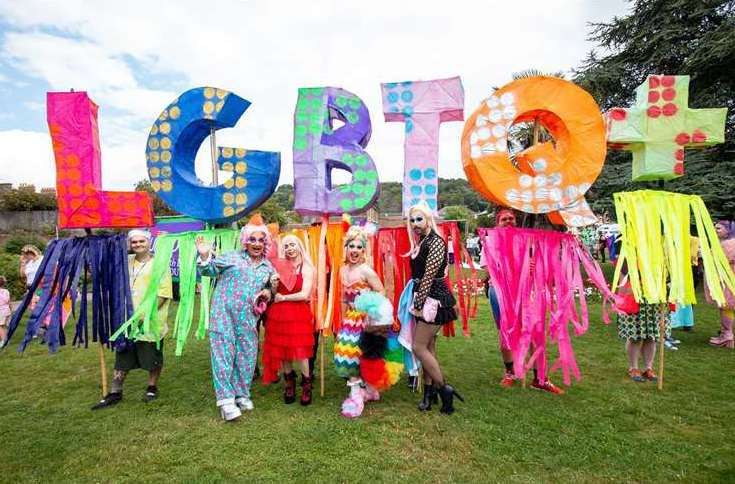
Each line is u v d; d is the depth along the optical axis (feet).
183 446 10.47
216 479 9.04
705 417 11.82
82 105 13.03
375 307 11.68
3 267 35.94
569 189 12.92
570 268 13.74
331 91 13.74
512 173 12.93
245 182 13.82
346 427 11.34
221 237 14.37
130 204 13.44
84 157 13.14
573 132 12.92
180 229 26.45
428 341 12.01
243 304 12.14
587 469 9.36
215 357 11.96
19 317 12.87
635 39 44.29
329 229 13.98
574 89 12.87
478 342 19.99
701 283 35.09
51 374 16.19
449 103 13.35
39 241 54.75
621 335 14.80
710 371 15.64
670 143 13.93
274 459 9.81
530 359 13.84
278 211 80.94
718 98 39.70
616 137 13.96
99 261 13.23
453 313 12.14
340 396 13.62
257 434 11.02
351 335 12.30
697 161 37.14
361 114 13.70
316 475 9.16
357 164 13.44
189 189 14.07
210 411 12.54
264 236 12.55
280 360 12.77
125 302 12.98
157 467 9.58
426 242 12.00
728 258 19.04
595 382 14.61
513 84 12.87
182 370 16.39
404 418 11.85
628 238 13.92
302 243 13.70
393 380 12.35
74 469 9.55
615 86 46.21
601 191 40.55
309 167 13.58
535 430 11.10
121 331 12.41
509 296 13.25
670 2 41.73
